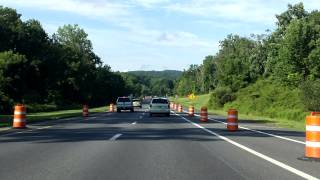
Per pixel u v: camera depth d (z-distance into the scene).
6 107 78.31
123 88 191.25
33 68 96.31
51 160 14.70
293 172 12.49
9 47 94.38
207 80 185.25
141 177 11.60
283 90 77.25
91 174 12.03
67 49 122.69
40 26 102.94
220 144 19.92
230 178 11.52
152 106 51.47
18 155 15.97
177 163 14.09
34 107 77.62
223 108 91.38
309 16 85.31
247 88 92.88
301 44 74.44
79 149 17.77
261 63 107.75
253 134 25.81
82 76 125.12
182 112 67.81
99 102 149.62
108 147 18.47
